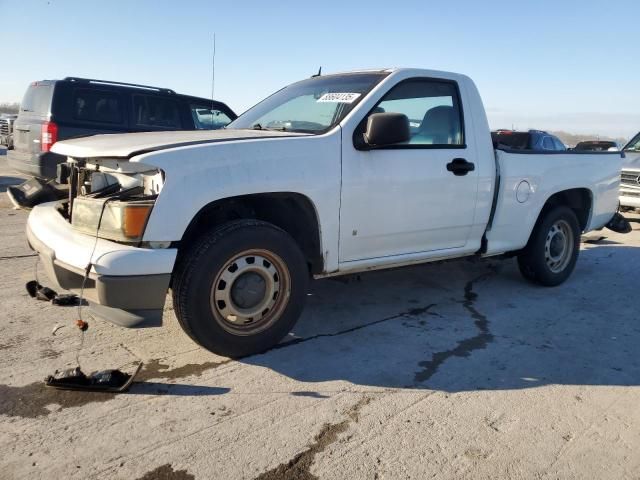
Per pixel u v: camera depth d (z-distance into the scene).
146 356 3.65
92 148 3.50
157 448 2.66
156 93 9.27
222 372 3.48
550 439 2.89
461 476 2.56
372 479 2.52
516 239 5.20
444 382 3.49
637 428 3.04
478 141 4.73
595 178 5.92
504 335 4.34
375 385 3.41
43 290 4.42
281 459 2.63
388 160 4.08
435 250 4.62
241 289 3.53
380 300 5.07
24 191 4.49
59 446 2.64
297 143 3.67
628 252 7.70
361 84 4.31
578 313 4.95
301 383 3.39
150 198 3.25
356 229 4.00
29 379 3.27
